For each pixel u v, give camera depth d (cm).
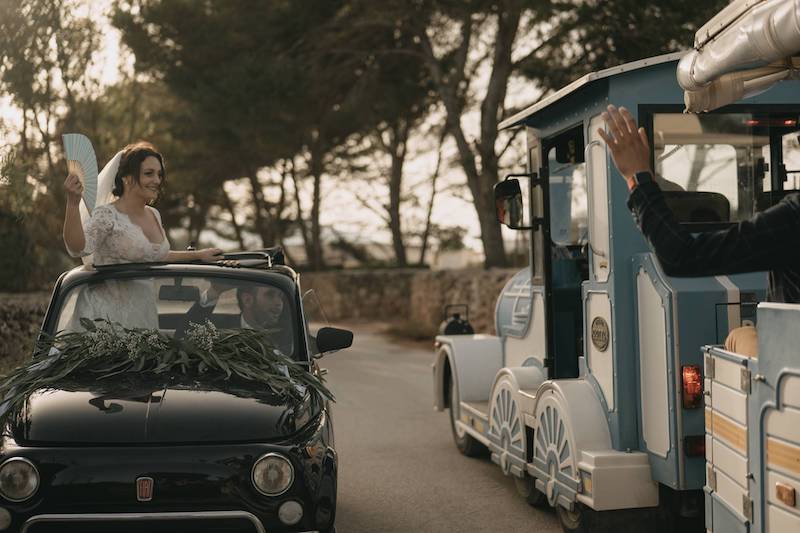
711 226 532
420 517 628
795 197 301
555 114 625
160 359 454
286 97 2128
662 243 307
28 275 1552
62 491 385
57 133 1524
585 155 558
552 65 1909
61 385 436
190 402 418
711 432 404
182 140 2461
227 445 399
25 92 1202
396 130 3462
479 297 2089
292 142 2384
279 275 529
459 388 826
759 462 343
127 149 529
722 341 477
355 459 828
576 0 1766
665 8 1677
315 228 3778
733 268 302
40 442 397
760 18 312
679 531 563
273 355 468
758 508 345
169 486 388
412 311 2753
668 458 480
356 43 2267
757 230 298
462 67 2222
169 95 2325
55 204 1485
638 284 511
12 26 1147
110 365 456
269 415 418
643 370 507
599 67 1798
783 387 322
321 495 405
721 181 537
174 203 3862
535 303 685
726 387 382
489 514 636
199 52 2162
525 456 630
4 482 386
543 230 660
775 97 535
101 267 514
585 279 658
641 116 529
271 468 395
